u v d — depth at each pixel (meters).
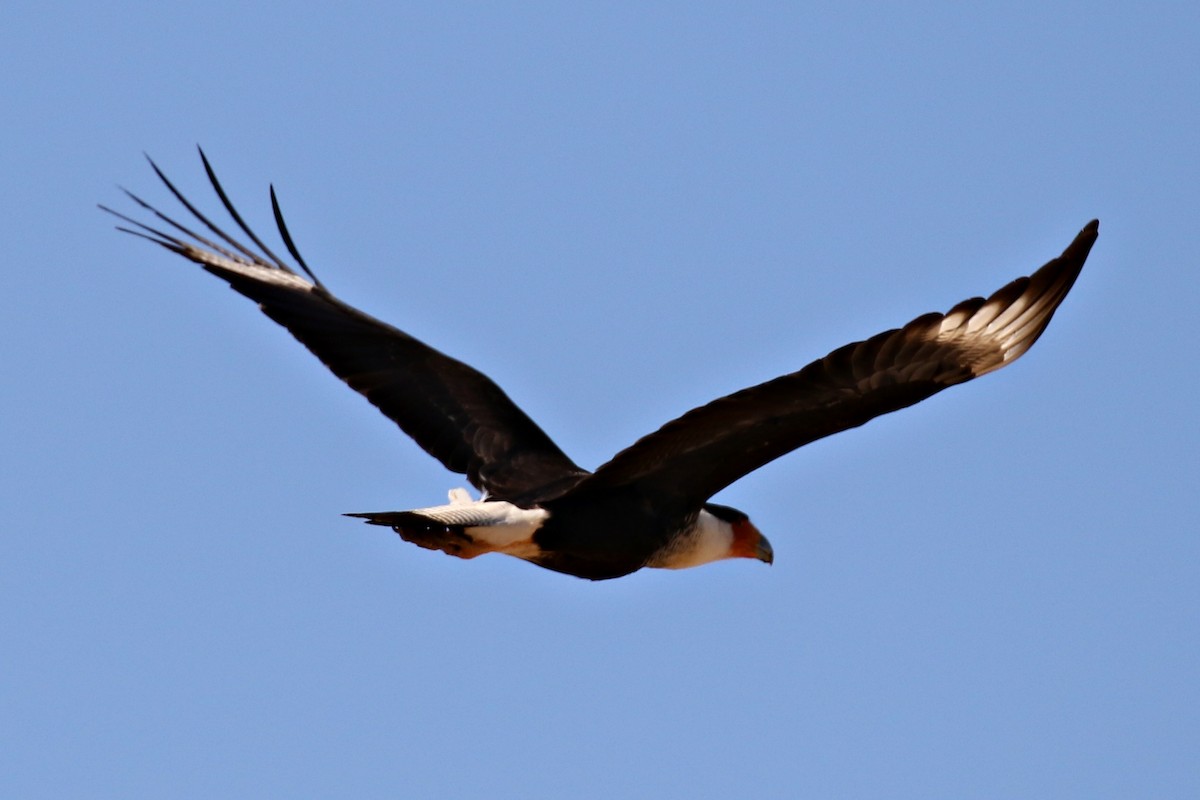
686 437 13.46
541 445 14.95
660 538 14.23
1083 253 12.26
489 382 15.05
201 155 15.13
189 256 14.99
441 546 13.84
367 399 14.86
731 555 15.27
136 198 15.21
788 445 13.55
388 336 14.92
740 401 12.96
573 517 13.98
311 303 14.91
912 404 12.92
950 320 12.33
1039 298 12.38
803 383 12.76
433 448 14.87
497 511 13.91
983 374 12.62
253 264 15.07
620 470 13.84
